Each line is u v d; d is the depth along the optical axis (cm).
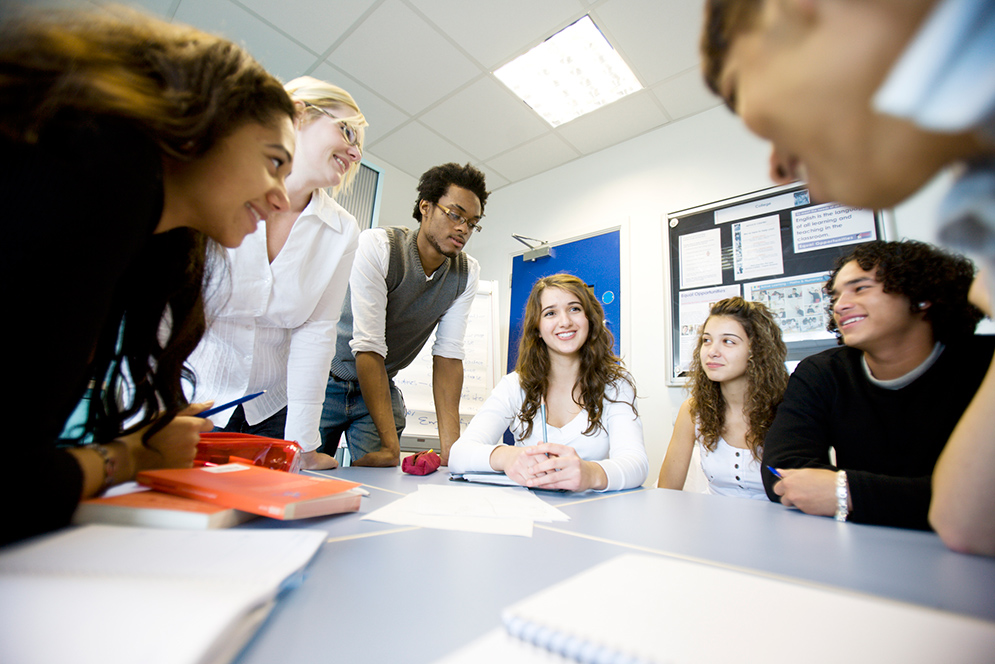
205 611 16
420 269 135
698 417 140
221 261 69
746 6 17
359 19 188
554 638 17
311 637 19
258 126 42
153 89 34
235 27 193
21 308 25
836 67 14
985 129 11
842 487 57
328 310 107
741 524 50
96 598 17
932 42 11
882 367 88
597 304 116
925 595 27
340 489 45
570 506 59
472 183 133
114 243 30
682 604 21
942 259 81
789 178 19
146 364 54
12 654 14
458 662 16
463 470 84
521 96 233
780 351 132
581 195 277
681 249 230
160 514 32
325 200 104
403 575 28
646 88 221
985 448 40
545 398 118
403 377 249
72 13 32
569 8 182
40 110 27
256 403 102
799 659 16
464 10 184
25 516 25
